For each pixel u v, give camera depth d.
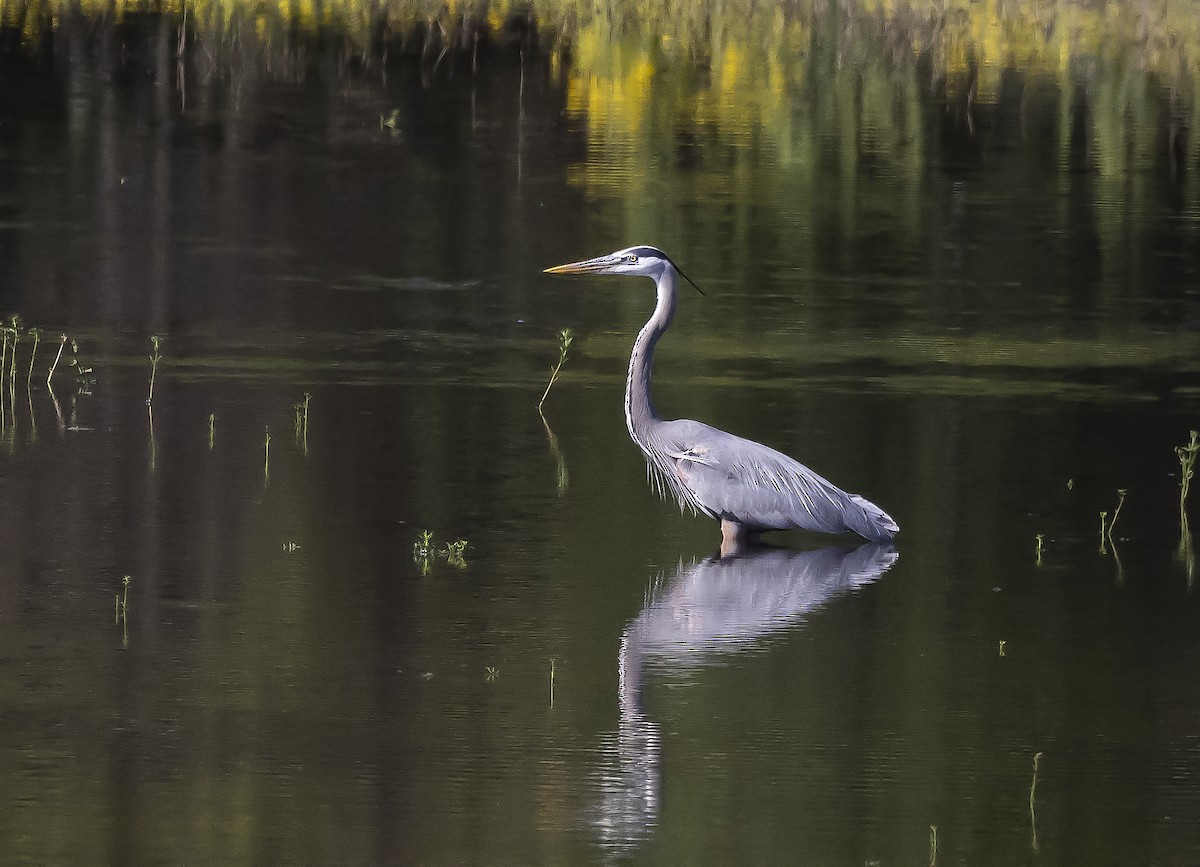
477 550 12.63
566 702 10.04
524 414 16.05
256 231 23.02
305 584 11.80
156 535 12.64
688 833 8.52
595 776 9.12
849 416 16.12
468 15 40.34
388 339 18.47
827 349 18.59
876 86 35.16
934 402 16.69
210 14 40.66
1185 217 25.58
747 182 27.08
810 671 10.65
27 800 8.71
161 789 8.85
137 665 10.38
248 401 16.09
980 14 42.06
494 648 10.84
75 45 36.41
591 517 13.52
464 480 14.18
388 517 13.25
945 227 24.61
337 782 8.96
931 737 9.73
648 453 13.65
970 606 11.85
